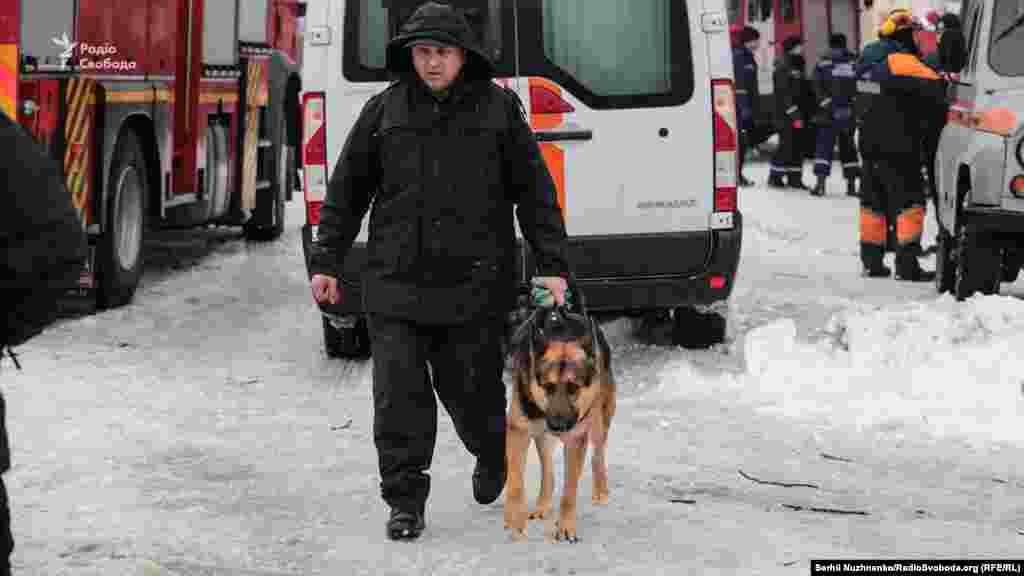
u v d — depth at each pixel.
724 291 11.67
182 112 15.98
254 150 18.73
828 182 33.22
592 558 6.72
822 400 10.46
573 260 11.57
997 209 14.13
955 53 15.23
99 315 14.09
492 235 7.02
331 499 7.83
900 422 9.73
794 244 21.73
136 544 6.88
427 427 7.09
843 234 23.05
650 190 11.55
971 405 10.23
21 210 4.21
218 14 17.06
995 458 8.85
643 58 11.52
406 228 6.93
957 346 11.67
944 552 6.82
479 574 6.48
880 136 17.62
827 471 8.50
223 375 11.50
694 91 11.52
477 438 7.29
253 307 15.05
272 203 20.33
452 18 6.79
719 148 11.55
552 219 7.09
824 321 13.96
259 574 6.47
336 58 11.47
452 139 6.91
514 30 11.46
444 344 7.12
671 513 7.54
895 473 8.48
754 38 31.11
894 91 17.58
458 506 7.70
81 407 10.11
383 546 6.92
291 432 9.51
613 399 7.71
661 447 9.04
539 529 7.23
